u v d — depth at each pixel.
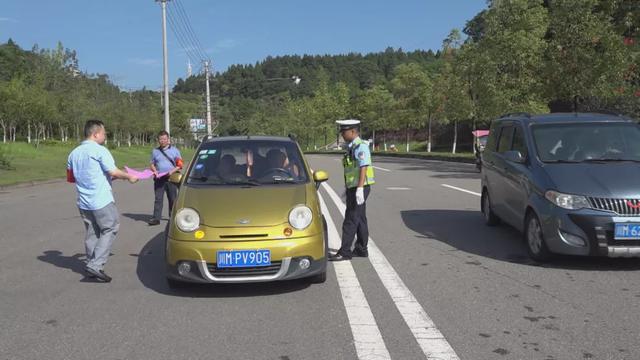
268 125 86.62
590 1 19.94
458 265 6.60
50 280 6.20
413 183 17.67
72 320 4.84
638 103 24.03
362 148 6.89
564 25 20.25
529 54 27.56
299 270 5.40
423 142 71.81
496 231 8.83
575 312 4.84
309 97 107.19
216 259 5.25
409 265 6.64
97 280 6.15
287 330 4.52
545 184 6.48
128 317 4.90
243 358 3.98
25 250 7.91
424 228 9.23
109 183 6.16
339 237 8.58
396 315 4.84
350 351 4.07
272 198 5.74
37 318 4.90
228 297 5.45
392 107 56.00
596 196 6.02
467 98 35.44
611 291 5.44
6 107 41.16
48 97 44.28
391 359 3.92
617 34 19.72
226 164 6.47
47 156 36.16
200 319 4.82
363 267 6.57
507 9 28.14
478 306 5.05
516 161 7.30
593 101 25.50
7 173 22.72
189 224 5.42
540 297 5.28
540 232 6.52
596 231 5.93
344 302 5.22
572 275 6.05
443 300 5.24
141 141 73.94
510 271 6.27
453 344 4.18
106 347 4.23
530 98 28.02
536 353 3.99
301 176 6.45
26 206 13.26
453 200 12.99
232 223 5.37
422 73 48.41
